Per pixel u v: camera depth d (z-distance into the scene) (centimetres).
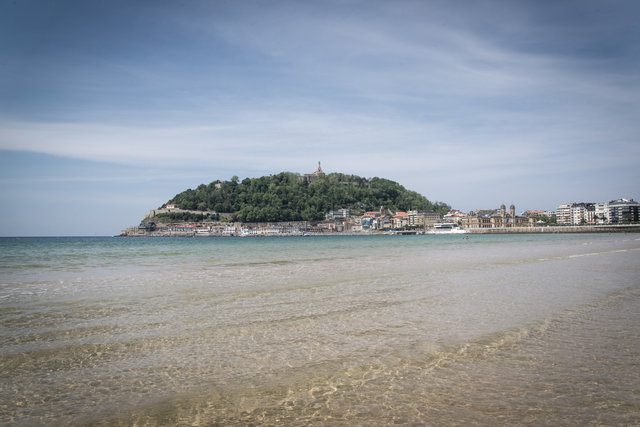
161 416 734
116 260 4072
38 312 1522
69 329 1288
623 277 2469
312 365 963
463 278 2428
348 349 1073
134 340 1173
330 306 1608
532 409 746
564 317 1405
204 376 909
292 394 816
